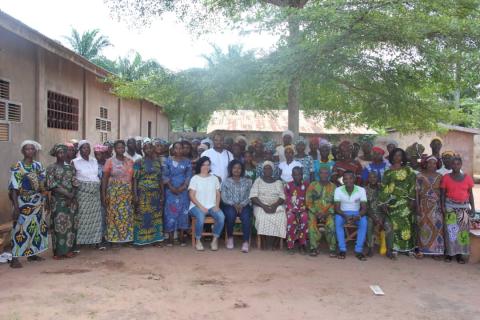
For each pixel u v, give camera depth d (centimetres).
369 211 640
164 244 688
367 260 616
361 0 641
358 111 1089
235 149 731
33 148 550
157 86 893
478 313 420
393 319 401
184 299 443
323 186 651
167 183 668
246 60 768
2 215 747
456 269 575
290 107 961
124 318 391
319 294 465
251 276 527
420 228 628
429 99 959
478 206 1309
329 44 643
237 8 838
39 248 569
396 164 638
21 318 385
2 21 623
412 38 643
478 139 2345
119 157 642
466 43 661
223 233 740
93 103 1172
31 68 840
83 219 616
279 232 651
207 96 873
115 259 593
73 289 465
